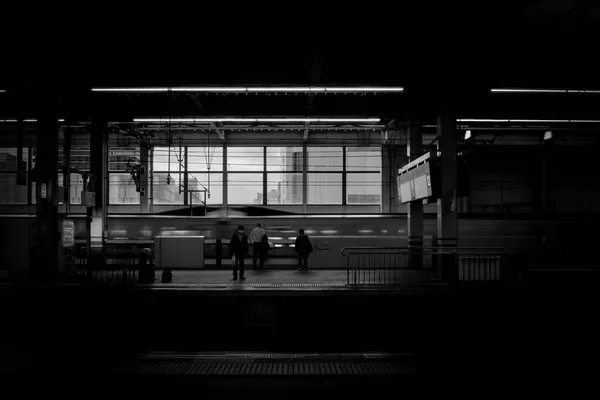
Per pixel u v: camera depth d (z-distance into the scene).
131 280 13.84
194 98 15.08
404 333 11.73
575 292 11.65
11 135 21.31
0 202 21.45
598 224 19.05
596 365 9.49
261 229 17.06
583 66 12.92
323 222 18.66
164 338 11.89
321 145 21.84
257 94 15.77
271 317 11.93
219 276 15.06
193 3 9.59
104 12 9.95
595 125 20.36
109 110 15.81
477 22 10.47
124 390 7.96
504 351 10.92
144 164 21.39
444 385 8.20
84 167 21.52
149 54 11.93
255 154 21.94
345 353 10.83
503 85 13.80
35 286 12.32
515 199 21.05
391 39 11.09
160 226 18.83
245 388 8.11
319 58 11.98
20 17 10.12
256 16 10.06
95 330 12.01
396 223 18.61
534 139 21.59
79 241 18.12
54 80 13.43
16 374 8.96
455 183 14.39
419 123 17.20
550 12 10.09
